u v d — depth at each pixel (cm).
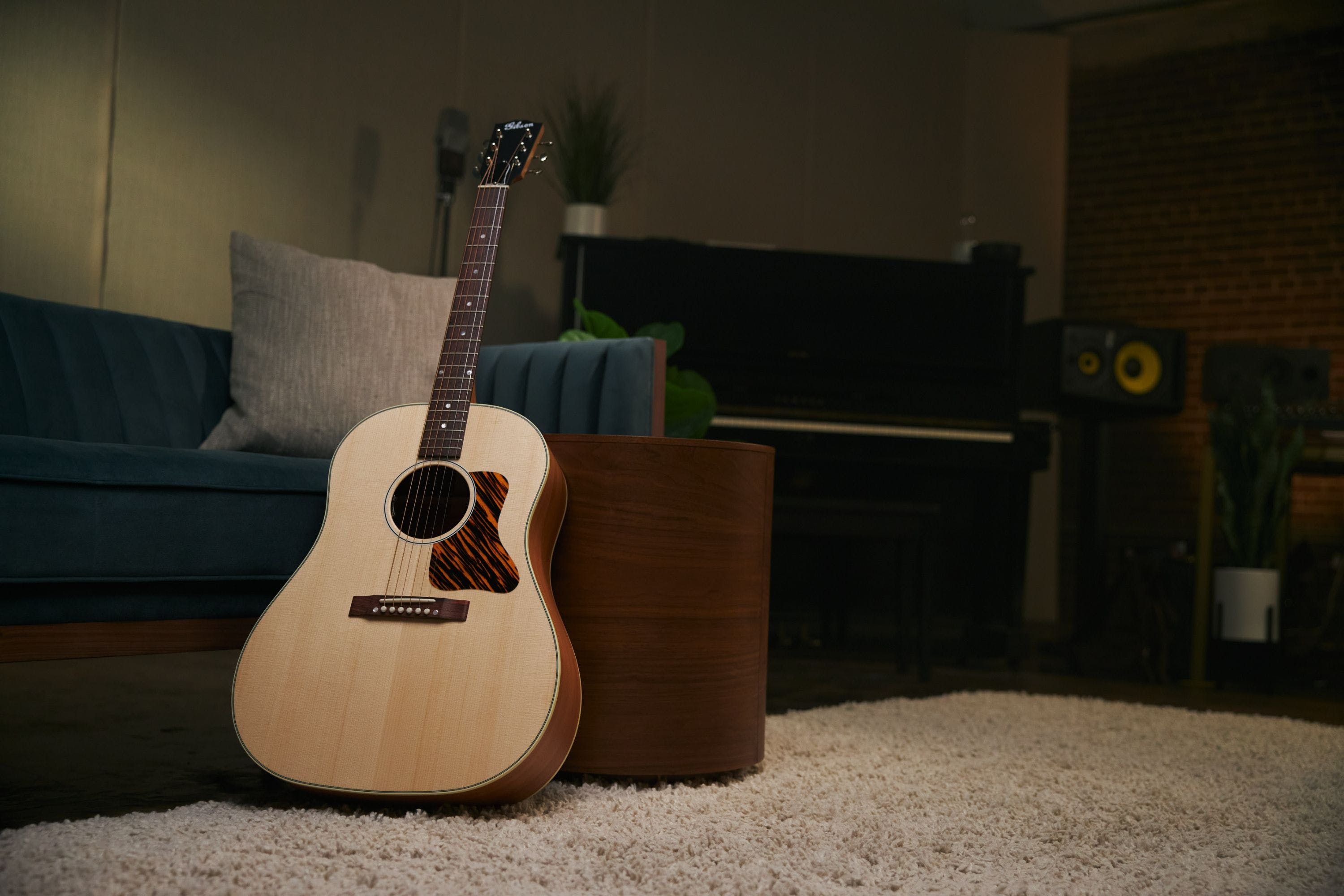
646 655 173
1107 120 672
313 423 223
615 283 418
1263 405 391
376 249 404
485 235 183
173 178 344
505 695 142
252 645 149
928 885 125
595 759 171
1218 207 645
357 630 148
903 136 571
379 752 141
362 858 122
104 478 150
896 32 571
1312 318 621
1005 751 213
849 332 428
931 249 577
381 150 405
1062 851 142
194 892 110
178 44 344
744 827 145
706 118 516
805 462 418
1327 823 165
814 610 457
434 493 160
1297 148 630
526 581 148
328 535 156
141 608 156
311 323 229
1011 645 394
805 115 543
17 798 151
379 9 404
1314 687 398
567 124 441
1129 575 436
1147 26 662
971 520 469
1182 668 412
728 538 180
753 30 530
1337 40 625
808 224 543
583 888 118
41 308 207
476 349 171
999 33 615
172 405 221
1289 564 559
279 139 374
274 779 161
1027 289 609
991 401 431
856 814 155
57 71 315
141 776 166
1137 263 661
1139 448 655
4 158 304
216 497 164
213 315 355
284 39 374
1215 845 149
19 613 143
